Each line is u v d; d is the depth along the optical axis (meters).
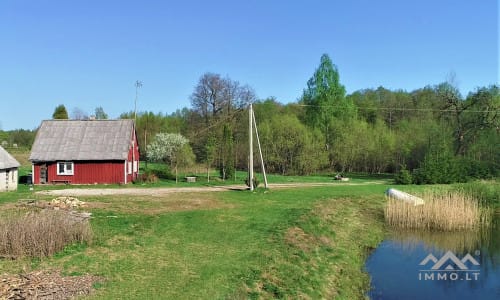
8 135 77.25
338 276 16.39
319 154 55.19
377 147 57.50
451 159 42.38
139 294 11.50
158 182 40.91
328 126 59.12
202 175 47.78
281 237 18.67
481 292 16.27
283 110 73.88
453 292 16.19
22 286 11.46
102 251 15.29
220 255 15.55
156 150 47.00
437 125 53.09
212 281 12.81
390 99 80.31
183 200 28.03
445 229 26.02
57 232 15.20
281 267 15.07
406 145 55.34
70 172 39.53
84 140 41.06
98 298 11.04
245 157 57.75
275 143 55.56
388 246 22.48
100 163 39.62
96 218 20.73
